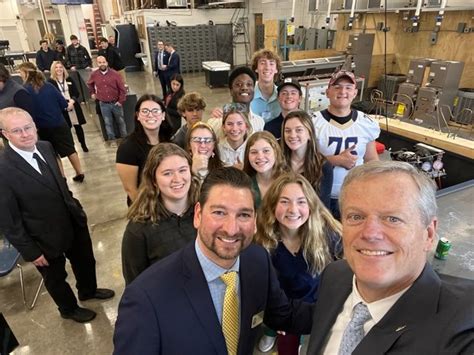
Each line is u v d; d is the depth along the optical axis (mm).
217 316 942
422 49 5215
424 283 677
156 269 952
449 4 4391
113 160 4895
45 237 1849
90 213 3586
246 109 2375
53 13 13586
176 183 1331
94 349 2055
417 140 3195
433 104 3912
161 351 892
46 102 3699
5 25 13352
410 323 659
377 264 662
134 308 881
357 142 2104
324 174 1993
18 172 1693
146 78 10781
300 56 6148
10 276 2693
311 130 1957
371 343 695
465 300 629
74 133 6109
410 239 652
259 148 1812
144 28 10852
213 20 11352
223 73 8977
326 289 939
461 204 1901
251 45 11898
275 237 1542
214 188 911
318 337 874
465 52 4633
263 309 1089
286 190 1491
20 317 2295
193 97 2539
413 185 670
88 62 8109
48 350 2055
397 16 5406
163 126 2109
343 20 6375
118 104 5363
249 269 1041
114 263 2820
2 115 1636
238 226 899
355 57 5422
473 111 3834
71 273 2701
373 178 682
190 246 991
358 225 682
